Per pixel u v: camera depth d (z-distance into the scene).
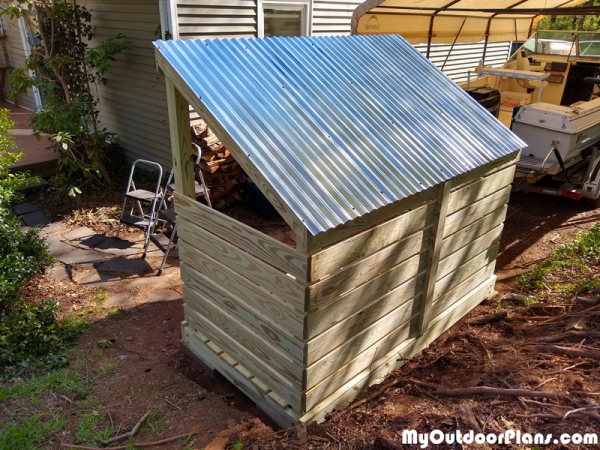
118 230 6.10
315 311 2.66
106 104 8.58
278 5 7.52
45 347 3.98
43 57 7.77
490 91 7.07
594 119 6.41
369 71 3.84
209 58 3.02
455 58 12.08
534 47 9.48
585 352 3.15
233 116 2.67
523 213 7.33
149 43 7.08
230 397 3.54
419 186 2.94
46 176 7.80
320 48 3.78
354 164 2.83
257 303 2.95
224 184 6.73
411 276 3.43
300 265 2.48
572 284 4.71
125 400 3.46
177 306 4.82
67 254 5.75
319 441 2.75
